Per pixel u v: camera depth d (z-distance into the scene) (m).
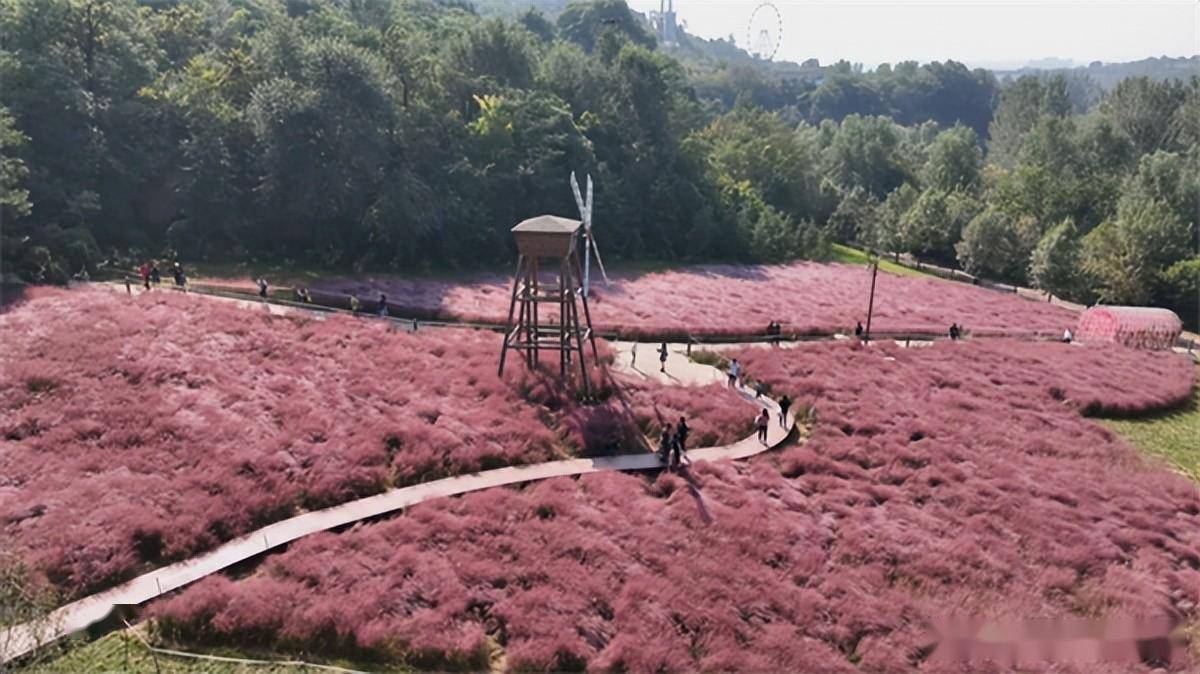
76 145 53.88
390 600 21.62
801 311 60.50
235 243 60.47
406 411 33.28
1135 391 47.69
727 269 76.88
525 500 27.55
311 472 27.94
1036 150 112.69
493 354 40.78
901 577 25.42
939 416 39.62
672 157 89.06
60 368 32.34
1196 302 73.56
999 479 32.88
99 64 58.34
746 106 137.12
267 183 60.12
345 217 63.28
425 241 65.81
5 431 27.94
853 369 45.44
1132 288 74.75
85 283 46.62
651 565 24.58
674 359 45.50
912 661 21.59
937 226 95.12
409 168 65.88
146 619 20.77
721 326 52.62
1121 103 117.38
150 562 23.02
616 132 86.94
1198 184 86.38
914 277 83.25
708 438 34.66
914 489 31.53
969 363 49.50
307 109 59.19
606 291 59.94
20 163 48.88
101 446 27.92
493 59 83.50
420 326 46.38
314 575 22.30
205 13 91.75
